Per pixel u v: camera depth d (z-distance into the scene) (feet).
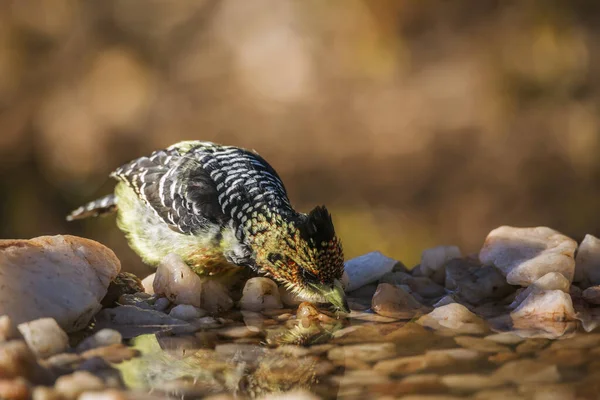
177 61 55.83
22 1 55.26
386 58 54.80
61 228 50.96
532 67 55.36
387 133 53.11
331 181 52.49
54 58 55.72
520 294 17.03
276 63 54.44
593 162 52.06
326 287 17.03
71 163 53.52
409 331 15.30
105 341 14.16
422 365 13.06
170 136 53.78
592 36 56.13
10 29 55.01
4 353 11.83
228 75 54.95
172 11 56.29
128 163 21.30
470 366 12.93
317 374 12.85
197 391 12.13
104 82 55.16
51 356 13.38
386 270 19.20
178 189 19.29
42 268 14.90
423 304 17.60
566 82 55.11
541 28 56.24
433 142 53.06
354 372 12.84
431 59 55.52
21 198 52.16
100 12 56.39
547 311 16.05
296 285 17.67
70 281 15.01
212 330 15.61
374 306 17.08
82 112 54.44
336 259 16.97
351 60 54.65
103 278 15.99
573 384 11.96
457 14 56.80
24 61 55.31
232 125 53.93
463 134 53.26
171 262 17.13
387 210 50.85
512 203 50.90
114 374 12.82
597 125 52.95
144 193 19.94
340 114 53.67
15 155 53.52
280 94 54.19
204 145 20.76
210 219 18.65
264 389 12.23
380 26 55.42
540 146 52.85
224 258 18.97
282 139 53.52
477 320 15.97
